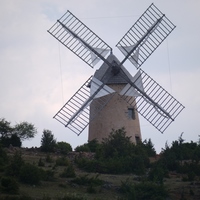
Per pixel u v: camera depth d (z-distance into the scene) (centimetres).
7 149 5812
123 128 6081
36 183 4625
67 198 4203
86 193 4562
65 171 4969
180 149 5931
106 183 4831
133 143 6031
